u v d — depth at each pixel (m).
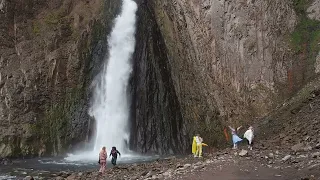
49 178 18.53
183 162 18.17
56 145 32.00
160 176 13.80
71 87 34.38
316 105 22.56
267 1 31.73
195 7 34.66
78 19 37.97
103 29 37.62
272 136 22.70
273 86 29.31
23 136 30.89
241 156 16.20
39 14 37.78
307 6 32.50
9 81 32.69
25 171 22.03
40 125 32.12
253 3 31.80
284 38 30.97
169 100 33.75
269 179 11.63
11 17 36.03
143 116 33.91
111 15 38.72
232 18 32.03
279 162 14.09
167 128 32.81
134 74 35.75
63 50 35.62
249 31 31.27
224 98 30.31
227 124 29.28
